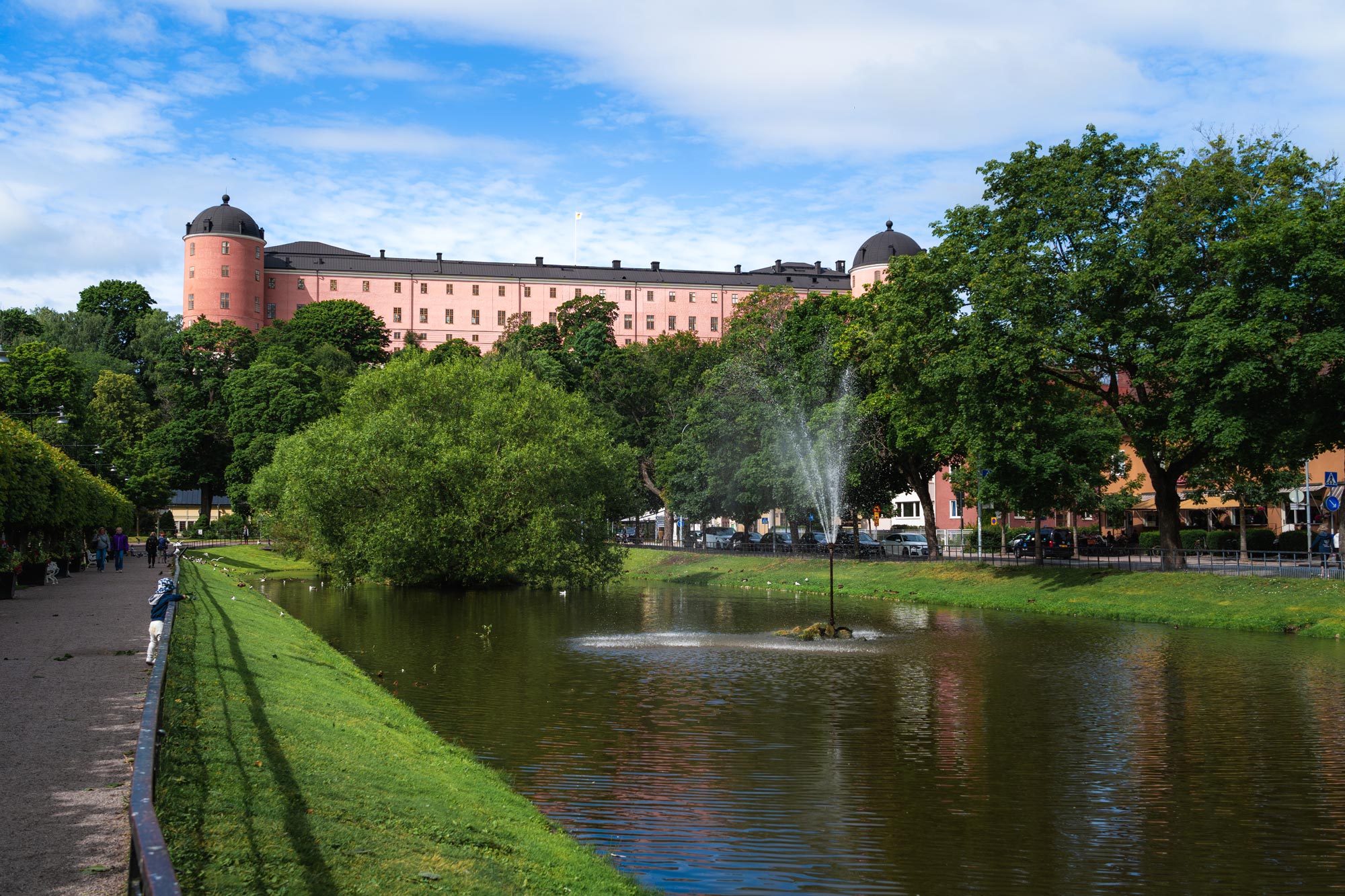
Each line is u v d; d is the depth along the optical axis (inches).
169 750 454.9
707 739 710.5
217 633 875.4
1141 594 1576.0
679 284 6786.4
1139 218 1514.5
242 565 2787.9
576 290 6702.8
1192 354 1349.7
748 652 1150.3
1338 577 1473.9
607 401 3700.8
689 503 2876.5
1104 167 1579.7
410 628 1382.9
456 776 554.3
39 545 1617.9
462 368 2235.5
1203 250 1502.2
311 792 430.9
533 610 1684.3
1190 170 1512.1
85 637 884.0
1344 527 1609.3
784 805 556.7
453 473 1962.4
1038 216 1596.9
